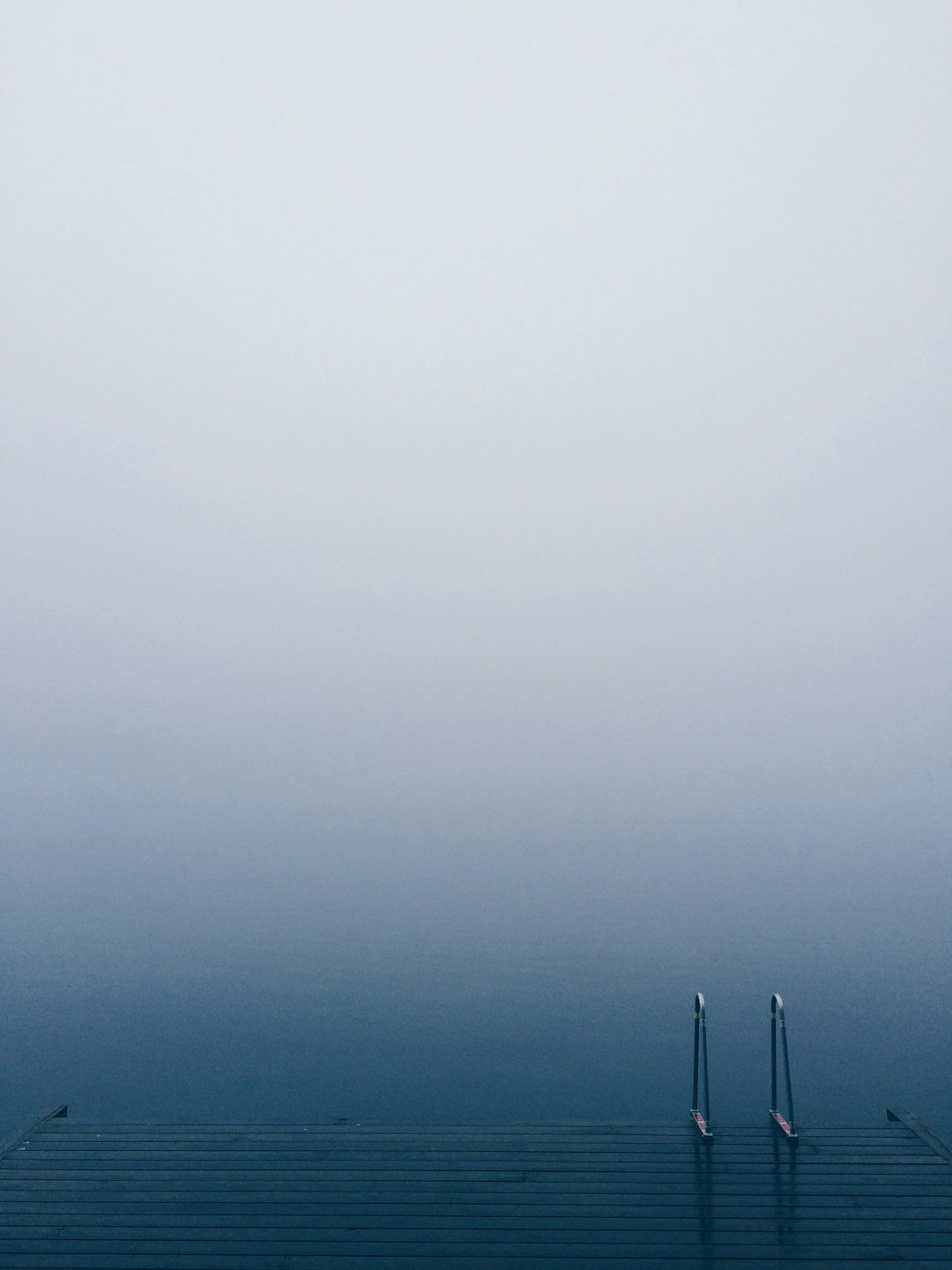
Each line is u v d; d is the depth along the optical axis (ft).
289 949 36.37
